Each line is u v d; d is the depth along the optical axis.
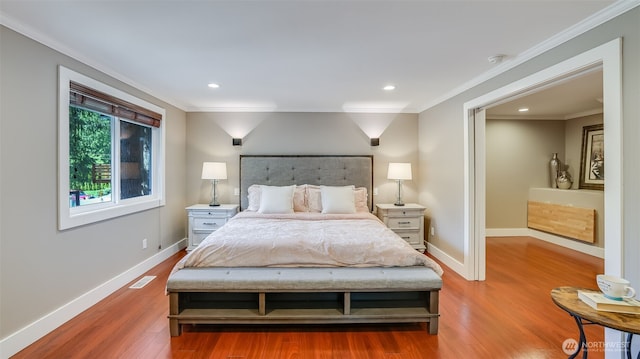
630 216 1.60
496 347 1.95
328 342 2.00
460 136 3.31
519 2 1.63
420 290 2.10
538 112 4.80
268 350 1.91
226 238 2.45
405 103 4.09
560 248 4.48
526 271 3.44
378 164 4.50
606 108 1.72
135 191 3.37
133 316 2.33
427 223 4.20
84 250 2.44
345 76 2.91
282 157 4.36
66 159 2.25
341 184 4.38
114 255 2.82
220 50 2.28
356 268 2.28
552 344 1.98
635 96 1.58
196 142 4.39
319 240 2.41
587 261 3.83
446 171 3.64
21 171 1.93
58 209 2.18
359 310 2.15
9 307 1.84
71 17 1.79
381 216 4.14
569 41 1.98
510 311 2.45
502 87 2.63
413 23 1.86
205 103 4.12
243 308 2.16
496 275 3.31
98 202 2.78
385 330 2.15
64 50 2.22
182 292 2.07
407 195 4.52
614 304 1.36
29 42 1.96
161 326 2.18
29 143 1.98
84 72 2.45
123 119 3.08
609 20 1.71
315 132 4.45
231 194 4.42
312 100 3.92
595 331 2.13
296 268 2.27
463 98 3.25
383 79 3.00
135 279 3.11
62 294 2.22
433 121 3.99
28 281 1.96
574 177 4.98
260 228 2.86
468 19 1.81
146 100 3.39
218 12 1.73
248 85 3.23
